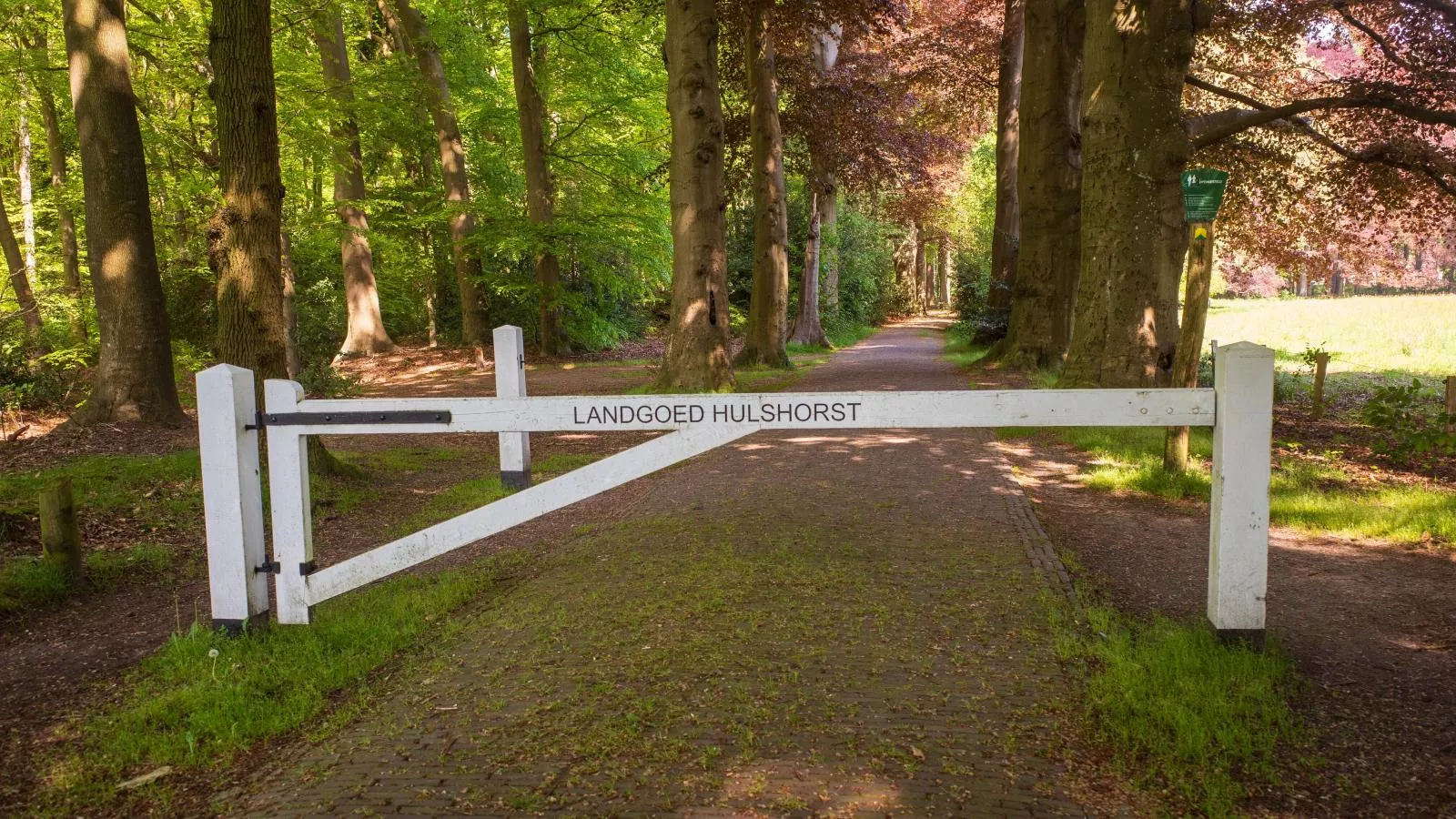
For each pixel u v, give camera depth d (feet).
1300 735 10.96
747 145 82.33
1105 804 9.44
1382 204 60.29
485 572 19.40
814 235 97.09
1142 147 37.93
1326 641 14.37
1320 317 121.60
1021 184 59.00
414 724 11.61
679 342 51.16
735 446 34.83
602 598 16.38
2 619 17.25
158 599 18.98
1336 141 57.52
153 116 56.95
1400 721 11.46
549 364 86.38
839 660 13.12
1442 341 85.66
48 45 66.49
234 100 27.25
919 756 10.30
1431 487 26.91
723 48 76.33
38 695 13.52
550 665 13.32
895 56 92.79
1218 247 72.08
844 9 67.36
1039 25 56.29
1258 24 56.70
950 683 12.26
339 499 28.25
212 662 13.83
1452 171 51.42
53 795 10.36
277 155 28.37
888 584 16.57
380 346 93.56
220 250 27.76
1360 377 62.95
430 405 14.69
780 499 24.59
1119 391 13.37
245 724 11.78
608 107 87.20
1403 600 16.51
